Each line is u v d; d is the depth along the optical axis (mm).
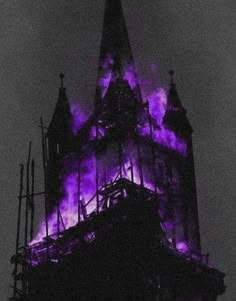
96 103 91875
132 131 88438
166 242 85438
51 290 85375
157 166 89750
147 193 85000
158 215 85125
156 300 81562
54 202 90625
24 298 86688
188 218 89750
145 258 82938
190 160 92562
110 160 87562
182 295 84375
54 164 92375
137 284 81750
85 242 84938
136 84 93938
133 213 83875
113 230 83812
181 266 85250
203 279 86375
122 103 90312
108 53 95000
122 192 84188
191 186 91438
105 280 82750
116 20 96750
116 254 83062
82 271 84312
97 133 89250
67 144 92812
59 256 86125
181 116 93812
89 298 83062
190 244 88625
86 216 85875
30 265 87438
